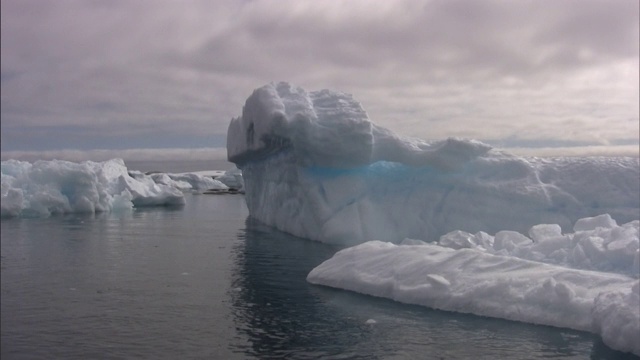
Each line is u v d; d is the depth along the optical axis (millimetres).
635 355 6469
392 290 9039
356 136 14414
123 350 7297
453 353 6875
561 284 7551
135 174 37750
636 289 6809
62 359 7016
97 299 9742
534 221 14898
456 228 15047
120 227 20156
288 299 9359
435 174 15641
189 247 15250
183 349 7289
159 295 9953
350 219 15008
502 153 16500
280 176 17969
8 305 9406
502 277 8305
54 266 12734
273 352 7105
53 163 26234
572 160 16234
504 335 7289
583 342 6945
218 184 50000
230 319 8469
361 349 7109
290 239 16219
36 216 24062
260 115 16094
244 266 12375
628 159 16094
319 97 16125
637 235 8977
